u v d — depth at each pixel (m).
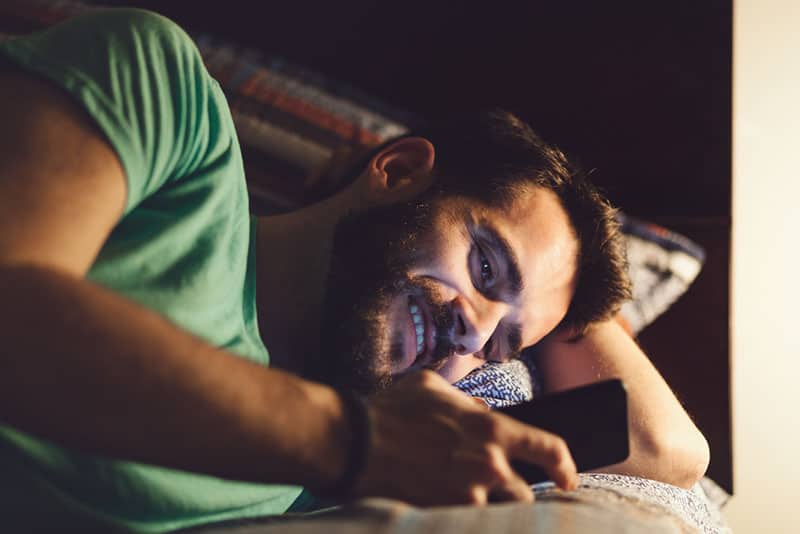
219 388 0.55
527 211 1.11
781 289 1.92
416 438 0.63
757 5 1.92
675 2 1.87
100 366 0.52
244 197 0.92
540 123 1.89
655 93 1.88
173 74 0.82
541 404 0.76
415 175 1.13
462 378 1.19
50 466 0.70
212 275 0.83
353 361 1.03
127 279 0.77
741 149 1.92
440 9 1.89
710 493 1.56
